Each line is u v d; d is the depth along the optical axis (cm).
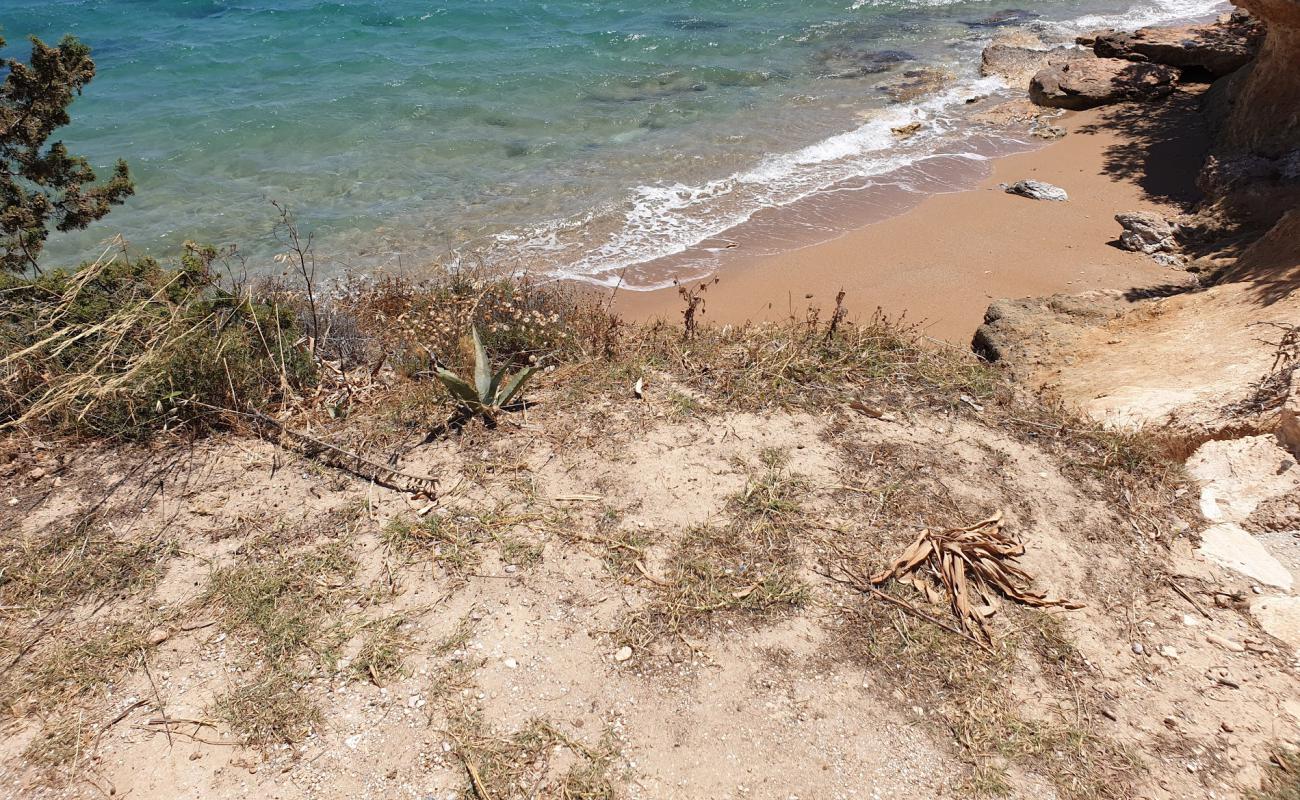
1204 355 637
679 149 1547
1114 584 441
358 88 1867
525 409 558
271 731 347
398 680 369
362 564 426
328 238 1208
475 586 417
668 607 410
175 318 542
